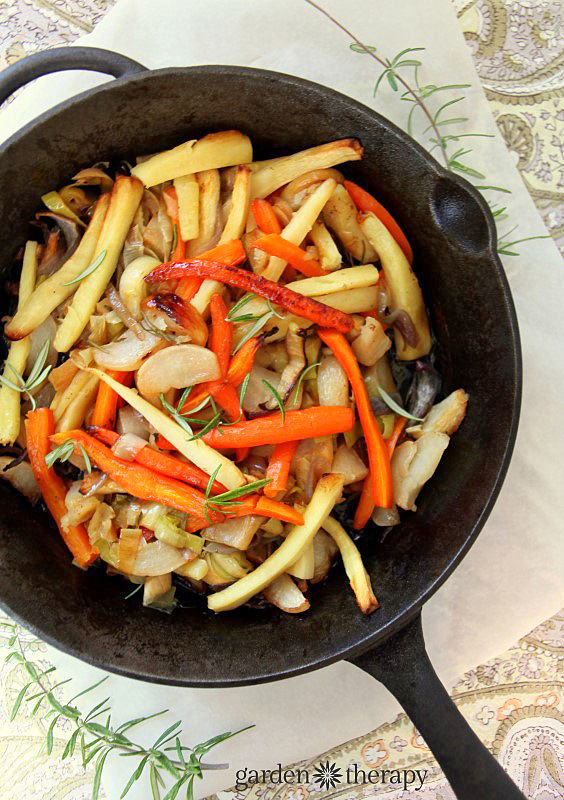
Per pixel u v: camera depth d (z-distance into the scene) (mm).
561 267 668
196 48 666
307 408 577
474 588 673
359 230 598
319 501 579
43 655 674
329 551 607
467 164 669
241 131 592
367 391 596
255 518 580
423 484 601
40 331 588
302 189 593
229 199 592
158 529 579
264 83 559
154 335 565
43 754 673
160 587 592
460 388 605
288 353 580
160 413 566
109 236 579
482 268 570
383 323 600
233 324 572
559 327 668
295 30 665
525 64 676
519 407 570
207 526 581
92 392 582
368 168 589
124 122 571
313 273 586
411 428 603
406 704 570
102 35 662
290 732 673
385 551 605
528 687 678
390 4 664
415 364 614
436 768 674
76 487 588
